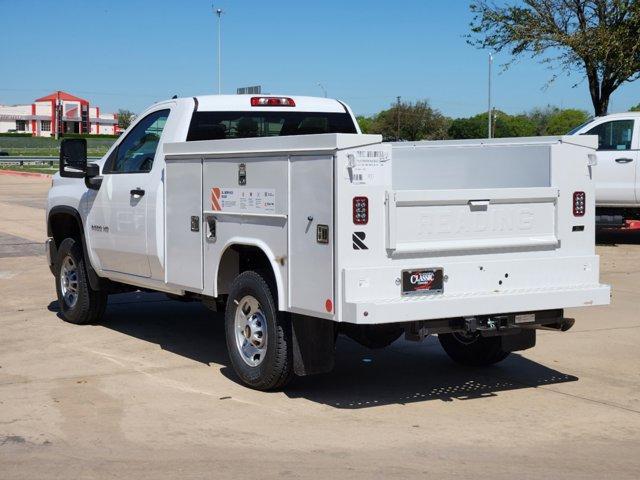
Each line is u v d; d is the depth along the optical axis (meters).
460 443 5.62
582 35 19.64
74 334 9.12
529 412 6.36
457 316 6.06
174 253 7.61
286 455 5.39
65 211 9.49
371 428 5.94
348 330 6.70
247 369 6.84
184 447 5.55
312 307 6.04
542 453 5.44
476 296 6.14
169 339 8.91
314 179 5.95
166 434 5.81
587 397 6.77
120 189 8.44
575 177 6.73
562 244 6.68
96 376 7.36
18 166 57.34
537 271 6.53
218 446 5.56
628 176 15.75
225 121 8.14
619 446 5.59
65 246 9.59
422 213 6.06
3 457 5.38
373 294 5.88
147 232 8.01
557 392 6.92
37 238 18.00
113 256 8.69
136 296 11.62
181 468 5.17
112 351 8.32
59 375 7.40
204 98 8.12
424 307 5.92
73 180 9.56
